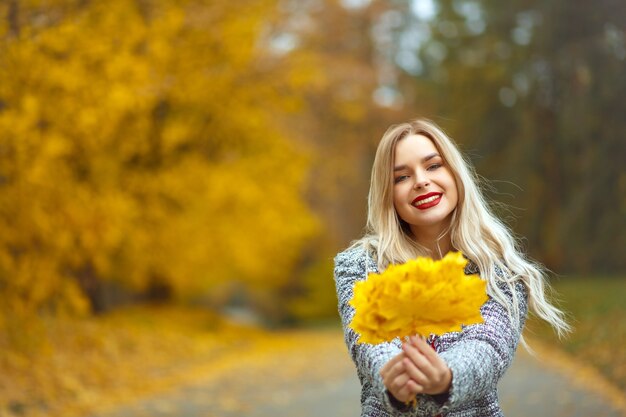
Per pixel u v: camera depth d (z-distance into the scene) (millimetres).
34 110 8727
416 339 2035
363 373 2271
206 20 13266
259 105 16703
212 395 10352
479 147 19094
